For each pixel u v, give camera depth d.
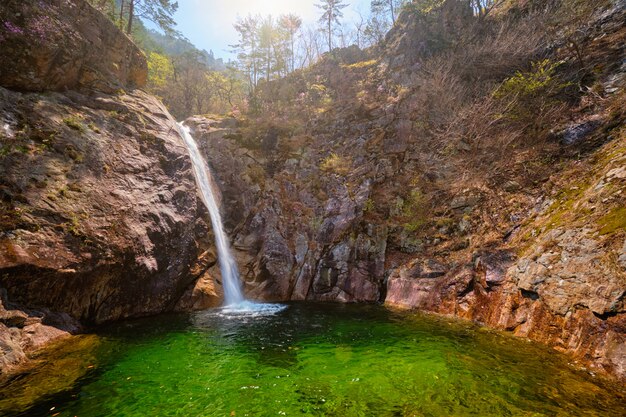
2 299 5.74
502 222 10.49
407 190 13.87
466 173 13.05
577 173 9.62
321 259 12.62
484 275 9.15
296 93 22.59
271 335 7.71
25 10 9.13
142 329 7.82
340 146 16.09
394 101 17.06
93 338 6.86
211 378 5.38
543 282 7.21
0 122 7.46
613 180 7.70
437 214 12.59
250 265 12.74
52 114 8.88
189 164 12.24
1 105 7.82
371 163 14.77
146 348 6.61
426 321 8.86
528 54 15.86
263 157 15.97
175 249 10.00
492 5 22.77
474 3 23.55
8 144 7.24
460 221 11.76
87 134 9.31
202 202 12.08
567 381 5.11
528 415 4.22
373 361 6.13
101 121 10.20
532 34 16.48
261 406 4.52
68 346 6.21
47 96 9.37
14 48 8.70
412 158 14.80
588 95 11.91
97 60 11.87
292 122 17.75
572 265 6.78
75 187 7.99
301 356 6.40
